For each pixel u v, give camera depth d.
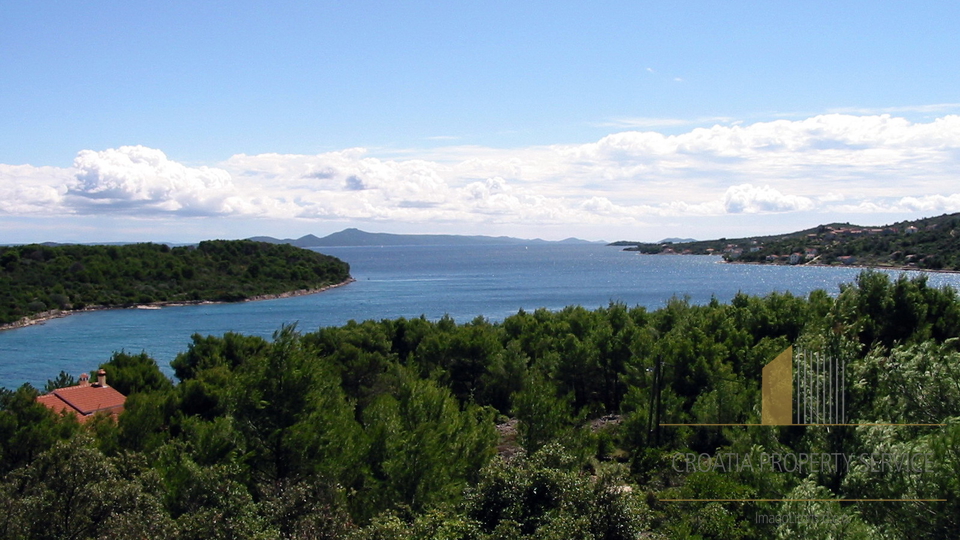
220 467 18.20
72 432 29.50
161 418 33.56
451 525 16.06
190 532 14.84
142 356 54.75
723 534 18.64
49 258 180.88
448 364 56.56
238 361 58.47
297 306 172.50
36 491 15.82
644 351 48.38
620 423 40.03
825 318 35.94
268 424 26.08
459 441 28.73
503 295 198.62
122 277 182.75
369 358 50.22
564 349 55.06
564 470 17.72
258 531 14.94
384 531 15.09
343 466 25.08
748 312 51.38
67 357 97.94
